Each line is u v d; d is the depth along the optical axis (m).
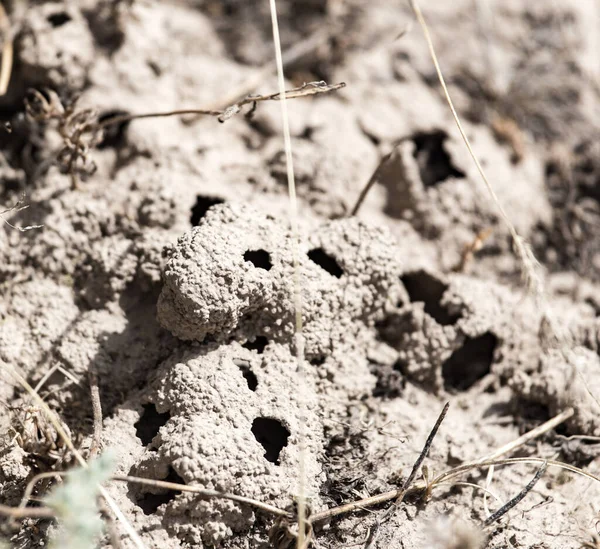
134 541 2.53
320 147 3.92
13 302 3.25
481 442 3.20
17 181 3.65
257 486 2.68
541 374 3.31
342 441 3.09
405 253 3.69
